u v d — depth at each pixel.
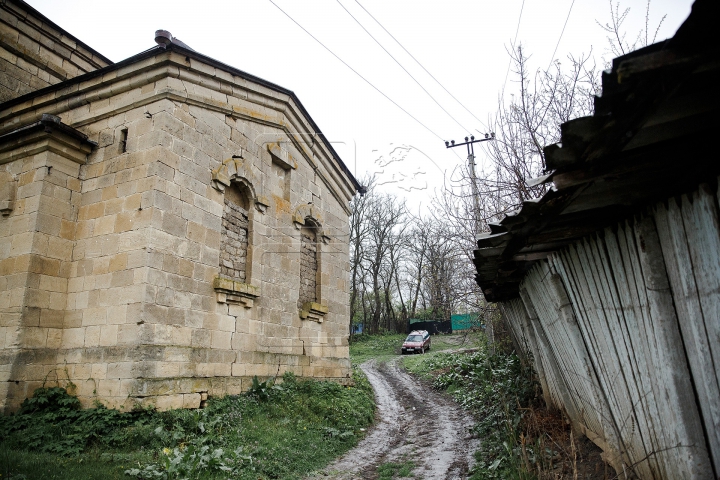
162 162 9.66
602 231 4.43
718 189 2.77
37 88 13.58
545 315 7.02
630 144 2.98
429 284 26.42
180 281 9.70
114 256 9.45
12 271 9.39
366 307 49.00
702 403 3.25
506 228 4.30
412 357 27.75
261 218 12.35
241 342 11.11
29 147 9.94
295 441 9.45
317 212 14.95
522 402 9.66
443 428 11.98
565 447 6.70
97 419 8.34
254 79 12.07
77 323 9.46
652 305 3.58
